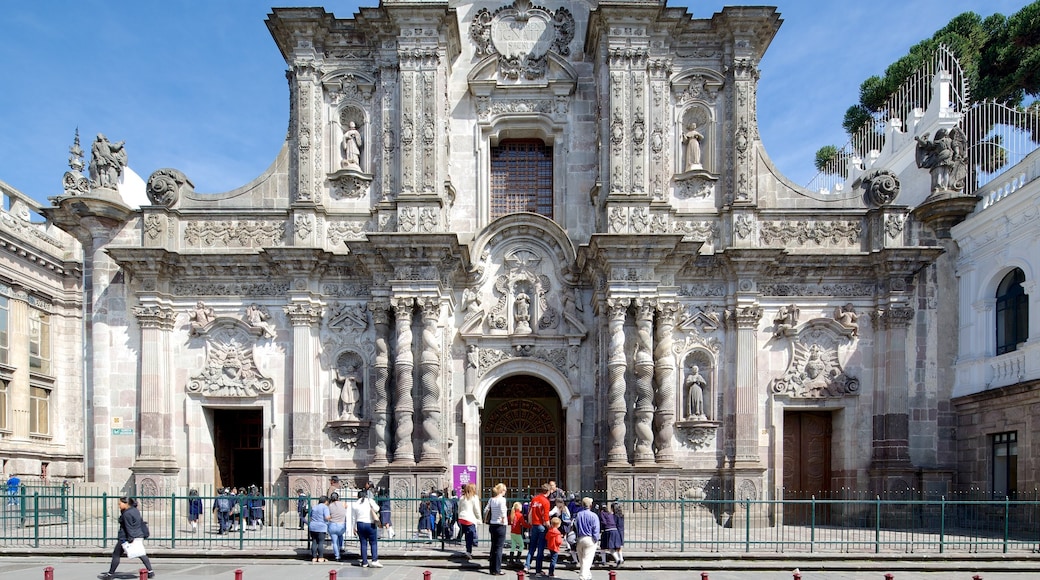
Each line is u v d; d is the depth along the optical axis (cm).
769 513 3022
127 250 2952
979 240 2989
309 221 3075
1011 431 2748
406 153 3030
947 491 2989
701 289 3114
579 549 1894
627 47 3061
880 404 3038
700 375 3077
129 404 3033
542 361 3092
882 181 3119
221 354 3080
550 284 3131
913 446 3048
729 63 3150
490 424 3328
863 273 3106
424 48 3055
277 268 3059
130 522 1870
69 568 2050
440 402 2942
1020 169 2798
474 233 3181
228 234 3111
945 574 2080
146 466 2933
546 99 3222
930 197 3092
